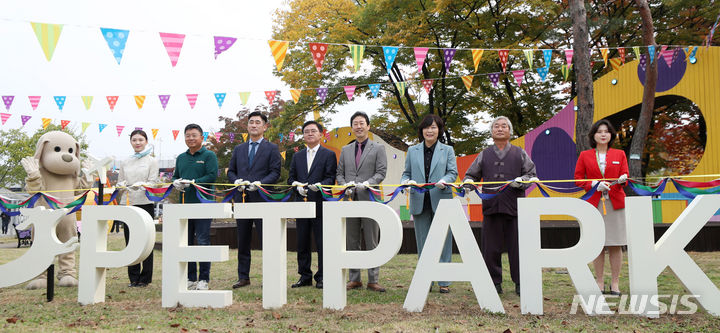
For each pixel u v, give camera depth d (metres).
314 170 4.63
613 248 3.91
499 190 3.92
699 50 9.10
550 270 5.55
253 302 3.76
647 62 7.19
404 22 12.57
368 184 4.14
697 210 3.06
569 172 10.82
